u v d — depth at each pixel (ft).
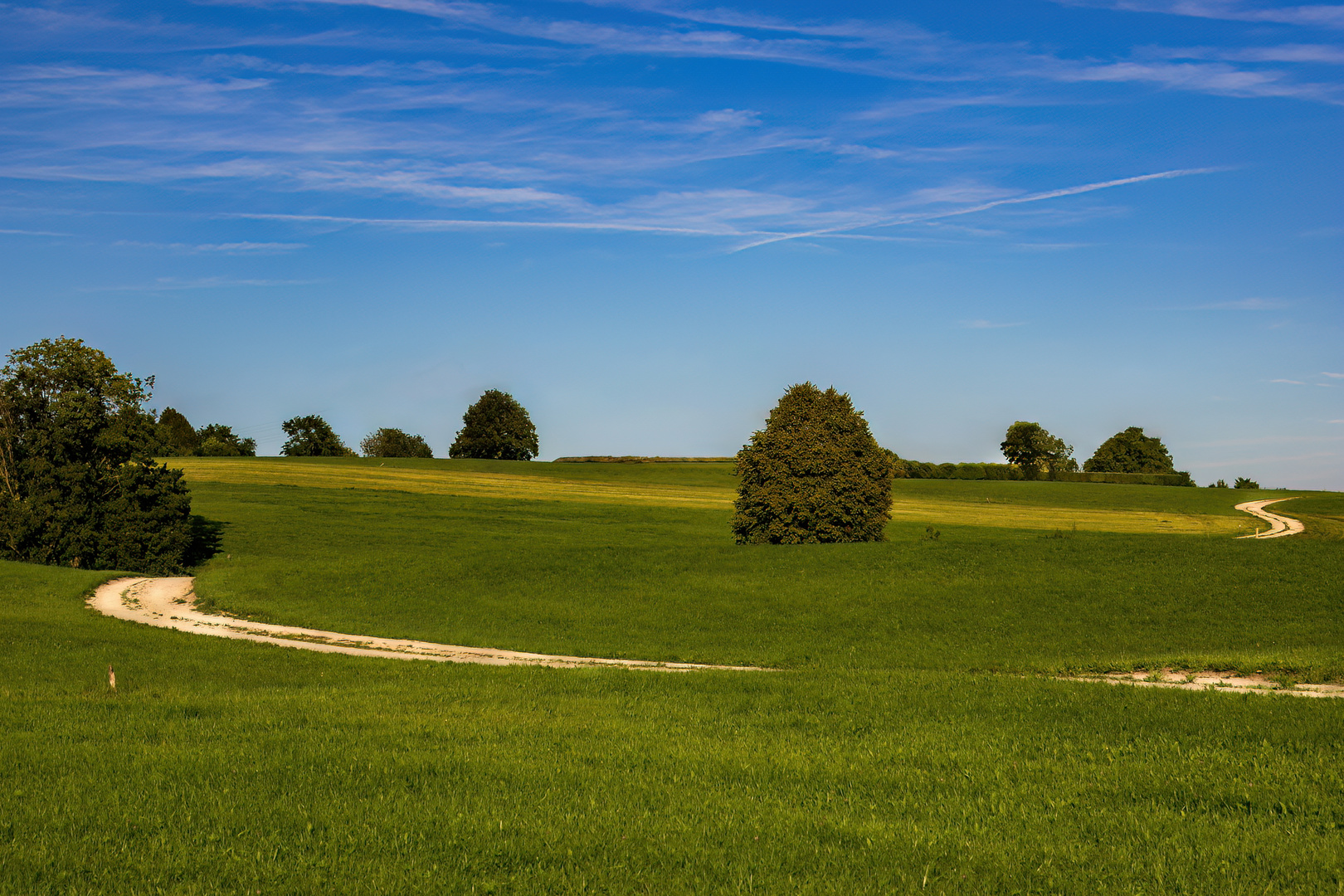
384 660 82.64
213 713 51.60
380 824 31.65
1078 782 37.52
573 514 262.47
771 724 50.16
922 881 27.25
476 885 26.76
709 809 33.94
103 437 170.81
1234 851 29.53
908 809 34.45
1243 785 36.11
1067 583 114.11
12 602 117.29
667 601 117.91
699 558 142.61
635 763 40.45
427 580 134.00
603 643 99.19
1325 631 88.07
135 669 75.00
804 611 110.63
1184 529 260.83
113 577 148.15
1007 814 33.58
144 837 30.30
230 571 146.82
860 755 42.06
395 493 291.17
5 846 29.01
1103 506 318.86
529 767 38.93
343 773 37.60
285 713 51.39
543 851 29.30
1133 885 27.04
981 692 58.80
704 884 26.96
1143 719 48.75
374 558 150.82
